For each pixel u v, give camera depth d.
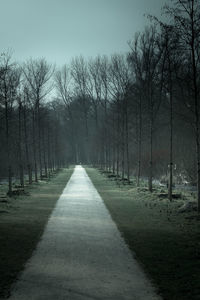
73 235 13.39
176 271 8.95
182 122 40.75
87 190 32.56
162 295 7.36
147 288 7.75
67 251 11.01
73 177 52.31
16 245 11.81
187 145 44.41
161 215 17.94
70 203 23.17
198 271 8.93
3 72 27.62
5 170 50.72
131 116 44.69
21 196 27.00
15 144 45.66
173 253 10.67
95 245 11.80
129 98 37.75
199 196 17.77
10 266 9.42
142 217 17.42
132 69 37.50
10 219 16.83
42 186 37.25
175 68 19.55
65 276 8.56
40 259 10.09
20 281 8.22
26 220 16.64
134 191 30.03
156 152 50.16
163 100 35.56
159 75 28.48
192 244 11.71
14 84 32.66
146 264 9.56
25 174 60.38
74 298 7.18
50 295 7.35
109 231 14.12
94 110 108.00
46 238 12.88
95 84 102.81
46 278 8.42
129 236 13.12
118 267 9.30
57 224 15.67
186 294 7.42
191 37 17.00
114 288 7.75
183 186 37.34
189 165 41.19
